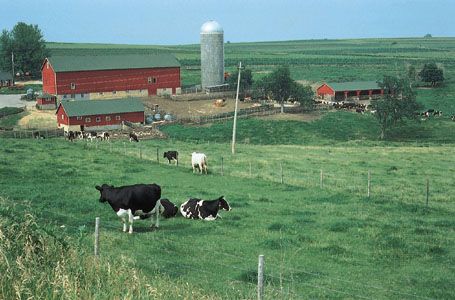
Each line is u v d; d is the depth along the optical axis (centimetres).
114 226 2508
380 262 2139
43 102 10644
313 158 5562
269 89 10750
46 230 1316
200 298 1275
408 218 2906
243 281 1833
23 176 3762
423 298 1758
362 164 5278
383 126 9375
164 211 2762
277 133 9225
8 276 1039
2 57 16275
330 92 12900
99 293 1088
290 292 1708
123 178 3881
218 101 11106
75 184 3572
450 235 2539
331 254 2227
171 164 4700
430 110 11094
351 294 1766
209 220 2739
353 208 3128
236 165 4862
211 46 12862
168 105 11075
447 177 4619
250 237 2425
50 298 1018
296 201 3297
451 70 19925
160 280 1410
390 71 19875
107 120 9231
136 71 11588
